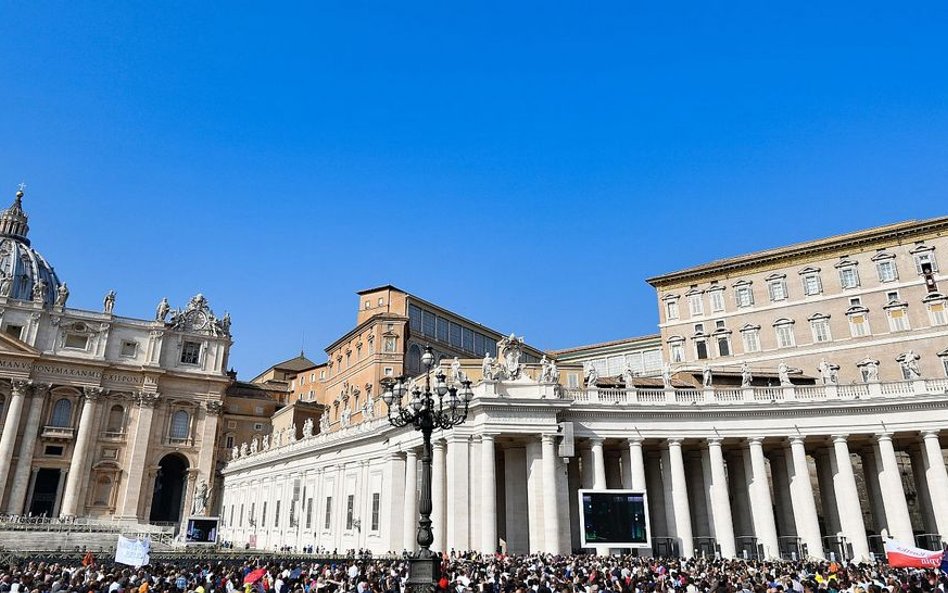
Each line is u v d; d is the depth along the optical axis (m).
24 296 111.12
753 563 34.66
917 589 20.05
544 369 46.31
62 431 87.31
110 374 91.38
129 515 87.06
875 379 47.84
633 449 45.12
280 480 72.69
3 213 123.25
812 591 21.83
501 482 50.19
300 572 26.97
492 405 43.66
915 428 44.66
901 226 69.00
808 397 47.06
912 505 57.69
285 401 109.94
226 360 100.12
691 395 47.44
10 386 85.19
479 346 96.19
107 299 94.38
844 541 43.62
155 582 22.08
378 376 78.44
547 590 18.92
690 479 50.31
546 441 43.53
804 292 72.56
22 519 79.00
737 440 46.66
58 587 19.88
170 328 97.19
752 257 75.69
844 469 44.66
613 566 29.38
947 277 66.38
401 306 84.62
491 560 33.97
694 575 25.33
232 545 77.81
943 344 64.94
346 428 61.12
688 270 79.38
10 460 82.56
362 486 55.94
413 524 47.25
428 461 22.36
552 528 41.81
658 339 86.12
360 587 21.48
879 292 69.06
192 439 94.44
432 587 19.33
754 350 73.62
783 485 50.47
